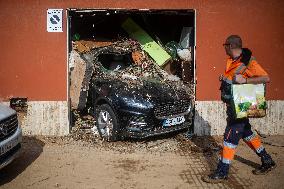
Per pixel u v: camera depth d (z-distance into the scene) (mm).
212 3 7234
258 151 5355
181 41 9258
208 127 7531
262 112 4805
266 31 7355
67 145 6844
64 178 5340
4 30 7121
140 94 6656
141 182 5203
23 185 5098
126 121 6602
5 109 5340
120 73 7824
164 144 6914
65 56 7273
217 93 7473
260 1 7277
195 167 5812
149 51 8875
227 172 5102
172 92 6902
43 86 7332
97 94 7309
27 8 7109
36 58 7250
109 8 7145
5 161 4918
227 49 4887
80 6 7148
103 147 6719
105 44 8688
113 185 5098
